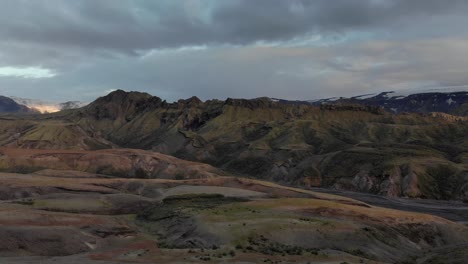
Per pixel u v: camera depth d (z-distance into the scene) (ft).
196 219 260.83
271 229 231.50
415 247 261.85
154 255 188.14
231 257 183.11
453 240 291.99
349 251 219.20
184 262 171.32
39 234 217.97
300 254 197.67
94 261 176.65
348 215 292.81
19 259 185.78
